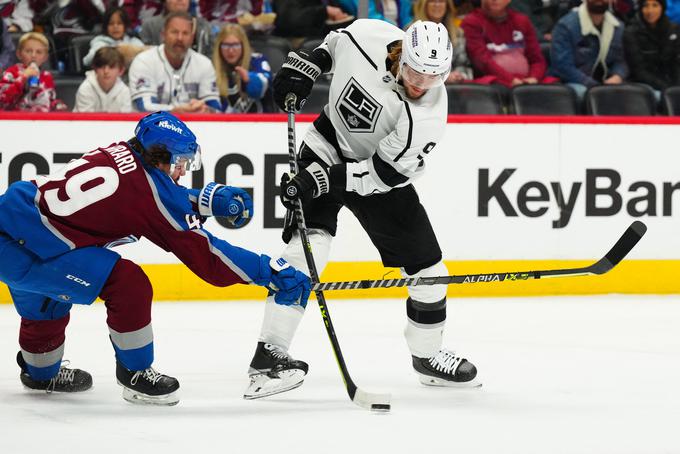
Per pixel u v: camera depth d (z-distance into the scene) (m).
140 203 10.20
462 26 20.55
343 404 11.20
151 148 10.21
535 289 18.44
